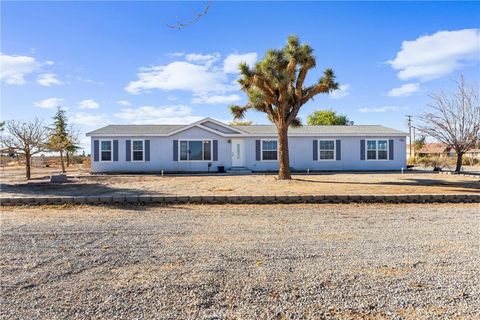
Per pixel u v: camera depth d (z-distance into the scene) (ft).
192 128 77.77
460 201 32.78
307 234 20.17
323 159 79.82
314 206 30.55
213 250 16.80
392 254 16.14
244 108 54.29
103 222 23.62
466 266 14.43
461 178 56.39
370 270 13.97
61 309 10.61
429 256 15.80
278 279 12.99
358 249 16.99
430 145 161.99
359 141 80.18
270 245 17.74
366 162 80.23
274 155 79.41
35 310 10.55
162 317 10.10
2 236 19.70
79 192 39.34
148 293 11.73
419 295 11.57
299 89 49.78
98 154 75.82
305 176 61.98
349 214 26.76
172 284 12.50
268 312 10.41
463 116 73.46
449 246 17.51
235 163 78.79
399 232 20.67
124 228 21.72
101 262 15.01
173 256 15.83
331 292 11.82
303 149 79.61
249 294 11.66
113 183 51.08
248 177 60.70
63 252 16.51
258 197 32.07
